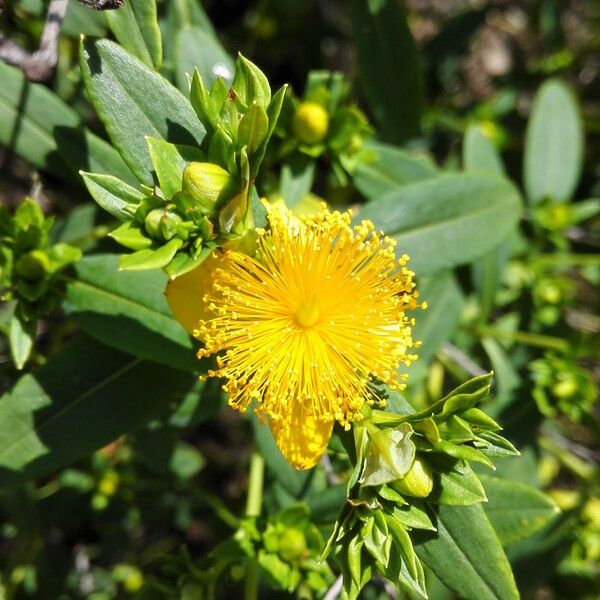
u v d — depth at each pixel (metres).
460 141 0.14
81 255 0.07
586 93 0.15
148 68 0.06
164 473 0.12
